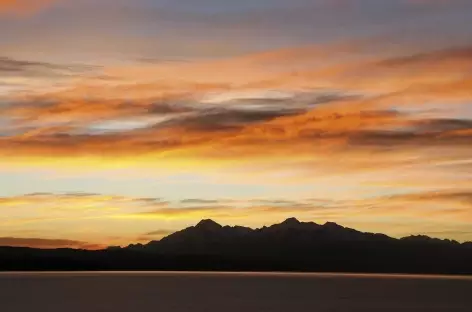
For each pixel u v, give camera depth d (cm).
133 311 9725
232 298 13912
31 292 16500
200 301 12488
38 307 10612
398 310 10725
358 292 18438
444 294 17312
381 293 17800
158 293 16350
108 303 11644
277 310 10144
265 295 15688
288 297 14725
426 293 18012
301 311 10044
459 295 16675
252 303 11912
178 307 10650
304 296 15350
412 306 11719
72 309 10150
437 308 11344
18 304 11319
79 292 16675
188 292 17262
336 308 10869
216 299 13388
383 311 10438
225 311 9794
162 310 9944
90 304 11325
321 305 11562
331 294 16750
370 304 12125
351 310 10506
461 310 10969
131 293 16275
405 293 17900
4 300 12581
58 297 13825
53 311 9781
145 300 12788
